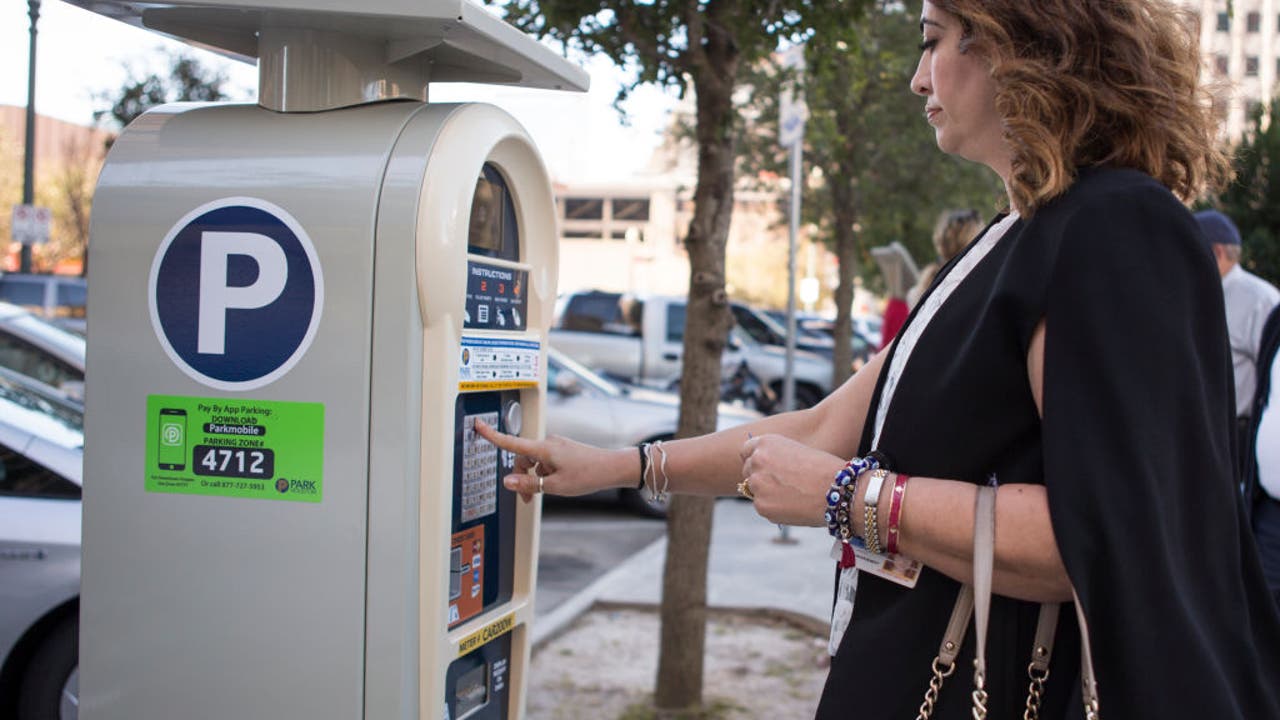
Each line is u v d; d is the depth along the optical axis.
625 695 4.39
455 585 1.90
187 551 1.79
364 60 1.85
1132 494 1.20
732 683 4.57
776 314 20.02
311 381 1.73
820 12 3.78
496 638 2.07
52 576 3.32
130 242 1.81
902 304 7.98
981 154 1.53
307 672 1.75
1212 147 1.50
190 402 1.78
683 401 4.10
